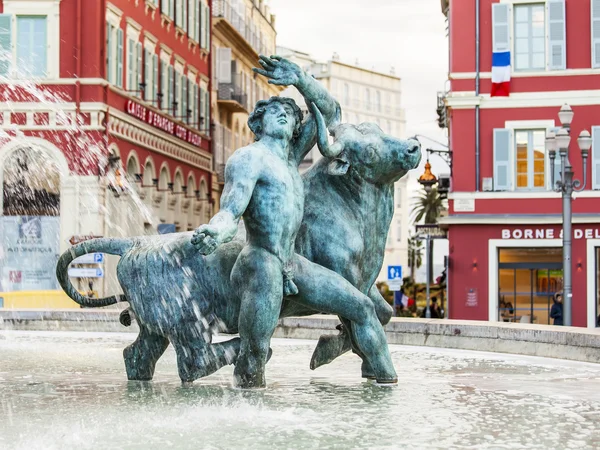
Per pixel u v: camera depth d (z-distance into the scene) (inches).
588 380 366.0
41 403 296.5
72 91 1643.7
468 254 1664.6
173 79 2191.2
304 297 313.3
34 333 588.4
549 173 1646.2
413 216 4682.6
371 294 348.2
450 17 1679.4
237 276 306.3
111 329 609.0
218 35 2684.5
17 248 1601.9
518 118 1659.7
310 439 244.1
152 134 1953.7
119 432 250.7
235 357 318.3
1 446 232.4
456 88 1668.3
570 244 1019.3
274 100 308.8
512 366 414.3
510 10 1662.2
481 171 1664.6
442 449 235.3
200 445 235.6
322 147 314.5
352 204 328.8
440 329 498.0
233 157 297.4
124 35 1820.9
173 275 319.0
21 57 1648.6
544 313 1648.6
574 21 1656.0
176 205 2161.7
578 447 239.8
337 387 331.3
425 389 333.4
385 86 5177.2
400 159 327.0
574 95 1643.7
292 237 307.1
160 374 366.3
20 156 1612.9
